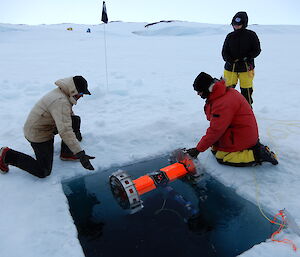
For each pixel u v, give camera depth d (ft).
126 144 11.80
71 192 9.31
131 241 7.28
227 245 7.20
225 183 9.57
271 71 27.37
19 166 8.96
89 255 6.88
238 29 13.00
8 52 44.09
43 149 9.11
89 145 11.59
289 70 27.68
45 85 21.25
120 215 8.20
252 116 9.46
